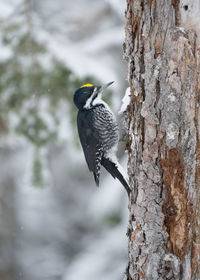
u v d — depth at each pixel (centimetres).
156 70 614
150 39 619
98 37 1338
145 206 639
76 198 2350
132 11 653
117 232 1422
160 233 628
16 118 1182
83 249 2241
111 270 1508
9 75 1159
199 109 598
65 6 1350
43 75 1161
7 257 2183
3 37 1172
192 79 597
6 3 1216
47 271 2288
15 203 2198
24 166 2005
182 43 594
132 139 670
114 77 1181
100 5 1414
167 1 600
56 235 2384
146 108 628
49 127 1185
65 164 2022
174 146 611
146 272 641
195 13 585
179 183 614
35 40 1169
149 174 632
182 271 618
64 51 1188
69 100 1172
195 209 608
